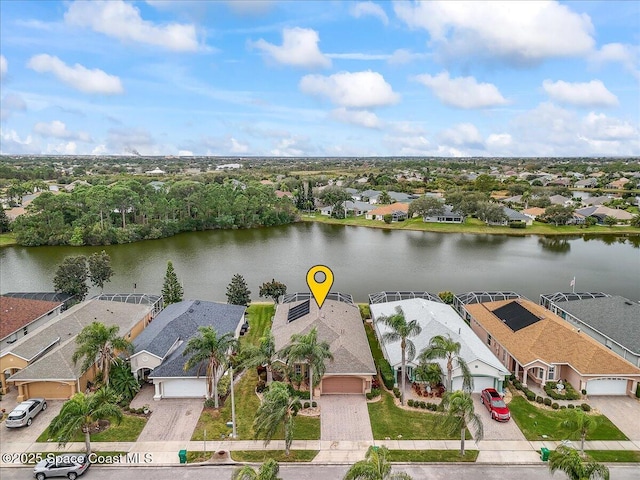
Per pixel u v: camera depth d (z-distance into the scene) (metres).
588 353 42.69
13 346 43.56
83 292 66.81
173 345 45.56
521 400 41.16
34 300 57.41
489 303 57.53
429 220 149.12
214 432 36.50
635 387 41.41
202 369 41.19
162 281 82.50
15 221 122.12
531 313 50.56
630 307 51.47
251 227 146.12
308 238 127.56
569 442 34.75
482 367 41.53
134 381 41.69
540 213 151.62
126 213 135.00
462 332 47.50
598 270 92.62
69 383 40.38
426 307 52.59
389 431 36.50
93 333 38.75
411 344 39.69
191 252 108.50
